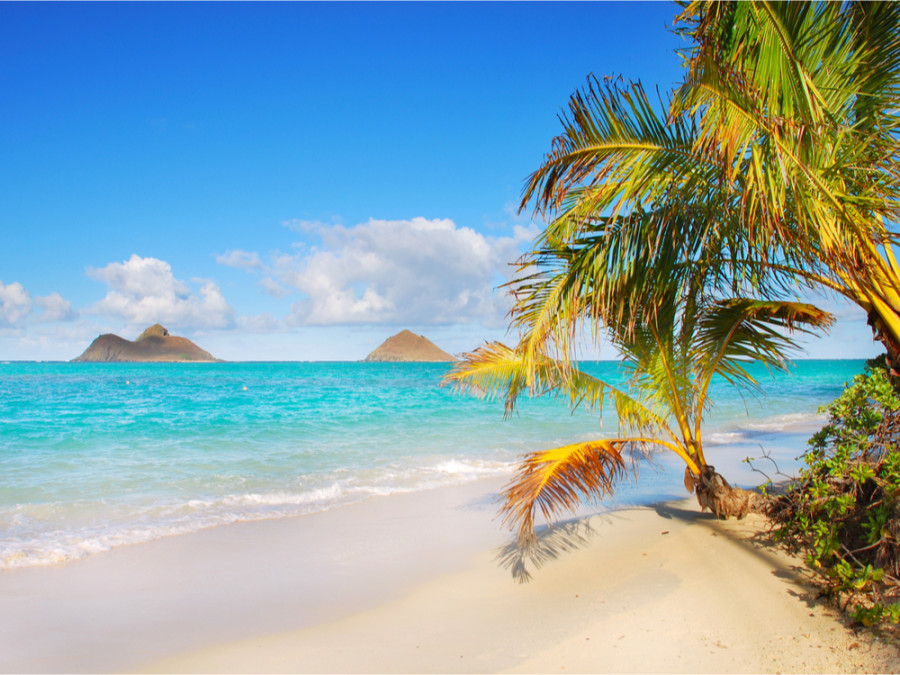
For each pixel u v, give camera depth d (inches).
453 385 224.8
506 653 137.5
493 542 239.3
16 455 465.4
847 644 124.3
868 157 163.3
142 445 523.8
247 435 593.3
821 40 151.6
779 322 216.2
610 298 180.7
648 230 173.8
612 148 168.2
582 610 159.8
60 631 159.8
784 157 143.7
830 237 147.8
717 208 172.1
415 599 178.5
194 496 331.9
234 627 161.3
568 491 173.6
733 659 124.3
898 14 160.4
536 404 941.8
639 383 230.5
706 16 167.8
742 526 218.7
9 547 236.1
